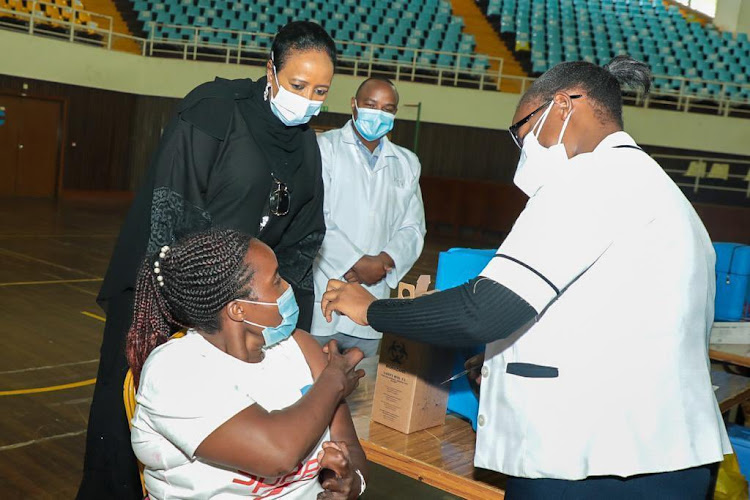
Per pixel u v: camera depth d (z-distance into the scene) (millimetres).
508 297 1400
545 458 1498
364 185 3209
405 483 3516
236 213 2188
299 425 1413
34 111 15438
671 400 1455
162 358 1468
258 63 15836
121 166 17031
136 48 17031
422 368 2148
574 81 1554
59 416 3924
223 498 1479
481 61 16562
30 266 7988
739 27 19312
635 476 1481
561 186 1461
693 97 14328
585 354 1470
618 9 19562
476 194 14742
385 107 3102
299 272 2471
